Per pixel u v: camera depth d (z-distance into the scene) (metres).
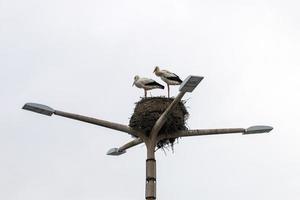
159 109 17.14
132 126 16.66
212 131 16.69
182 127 17.52
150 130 16.38
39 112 15.63
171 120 16.75
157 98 17.67
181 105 17.89
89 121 15.87
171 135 16.70
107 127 16.25
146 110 17.00
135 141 17.02
